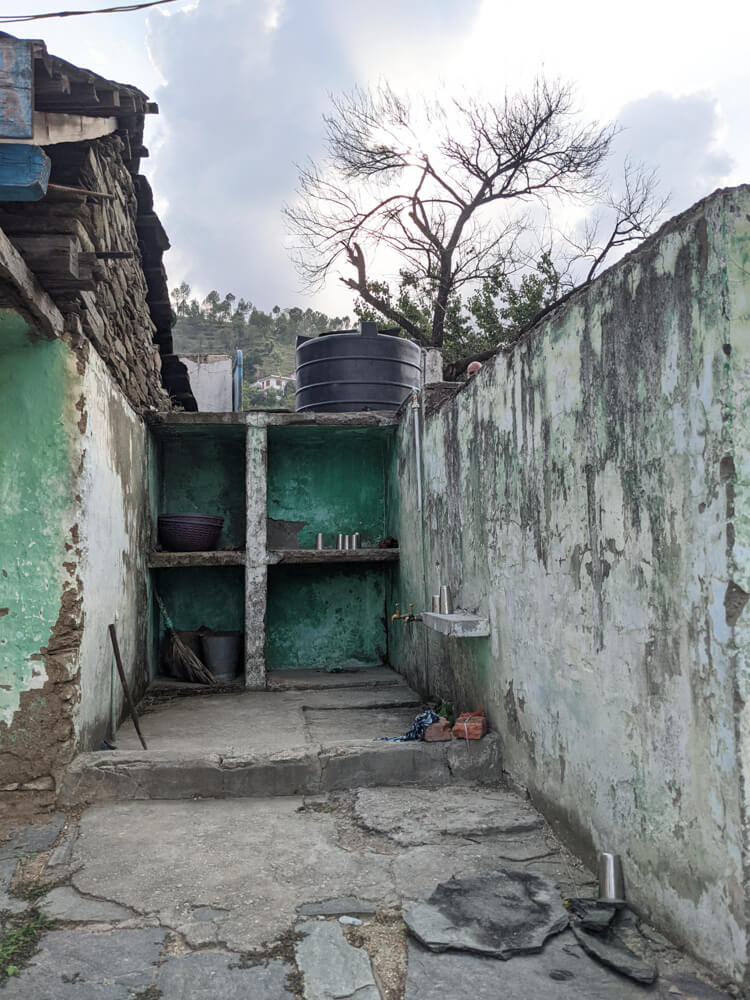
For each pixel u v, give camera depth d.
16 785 4.02
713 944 2.39
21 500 4.18
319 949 2.67
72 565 4.21
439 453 5.91
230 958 2.63
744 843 2.24
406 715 6.14
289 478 8.73
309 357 8.16
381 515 8.79
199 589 8.43
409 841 3.58
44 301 3.92
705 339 2.40
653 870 2.74
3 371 4.21
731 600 2.29
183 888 3.15
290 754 4.34
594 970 2.52
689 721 2.50
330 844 3.60
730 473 2.29
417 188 15.01
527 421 3.95
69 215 3.84
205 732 5.60
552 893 3.02
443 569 5.80
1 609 4.12
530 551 3.93
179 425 7.35
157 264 7.08
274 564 8.20
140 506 6.82
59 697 4.12
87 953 2.67
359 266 15.26
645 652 2.78
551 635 3.67
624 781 2.95
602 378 3.10
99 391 4.84
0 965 2.59
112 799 4.14
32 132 2.94
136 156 5.92
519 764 4.15
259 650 7.30
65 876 3.28
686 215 2.51
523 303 14.91
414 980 2.48
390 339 8.11
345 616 8.68
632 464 2.86
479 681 4.88
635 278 2.83
